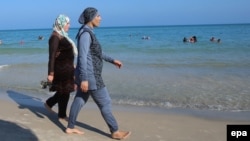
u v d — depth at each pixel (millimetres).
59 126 5613
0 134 5055
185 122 6160
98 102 4938
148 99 8211
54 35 5301
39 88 9609
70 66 5504
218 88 9484
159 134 5402
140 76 11656
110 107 4973
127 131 5492
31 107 7082
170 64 15461
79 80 4781
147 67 14320
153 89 9391
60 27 5324
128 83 10305
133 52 24141
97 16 4680
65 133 5234
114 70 13141
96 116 6387
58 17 5312
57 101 6145
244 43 30609
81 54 4547
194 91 9102
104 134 5289
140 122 6094
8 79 11281
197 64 15328
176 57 19469
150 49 26609
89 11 4637
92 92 4832
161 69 13648
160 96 8531
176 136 5316
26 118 6094
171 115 6684
